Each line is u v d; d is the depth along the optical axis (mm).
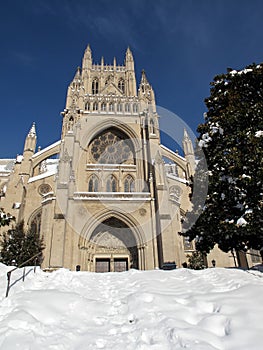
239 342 6430
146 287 11719
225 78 19891
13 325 7340
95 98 51094
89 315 9055
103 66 63219
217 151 17922
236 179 15453
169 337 6879
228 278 13016
